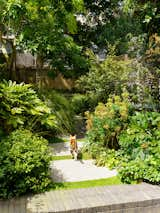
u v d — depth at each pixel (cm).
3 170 457
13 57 912
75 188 493
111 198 453
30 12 751
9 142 520
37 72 1083
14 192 463
